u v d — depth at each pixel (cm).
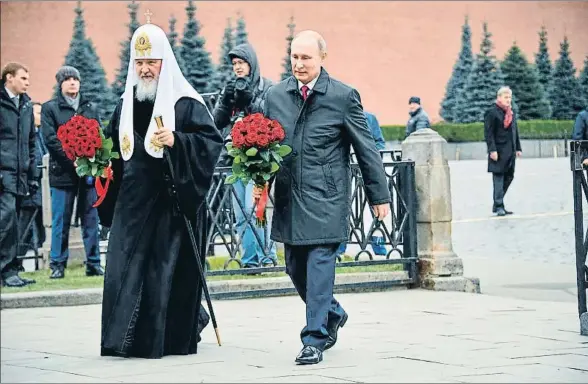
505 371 1464
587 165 1797
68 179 2647
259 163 1570
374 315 2100
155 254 1638
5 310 2295
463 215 4291
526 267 2942
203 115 1666
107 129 1700
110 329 1631
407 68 9750
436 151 2525
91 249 2711
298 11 9194
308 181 1580
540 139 8525
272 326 1984
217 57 8581
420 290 2516
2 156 2498
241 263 2495
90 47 7756
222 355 1648
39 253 3044
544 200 4766
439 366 1510
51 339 1884
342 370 1487
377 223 2522
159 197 1645
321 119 1590
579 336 1792
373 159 1593
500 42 9319
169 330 1650
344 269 2619
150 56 1650
